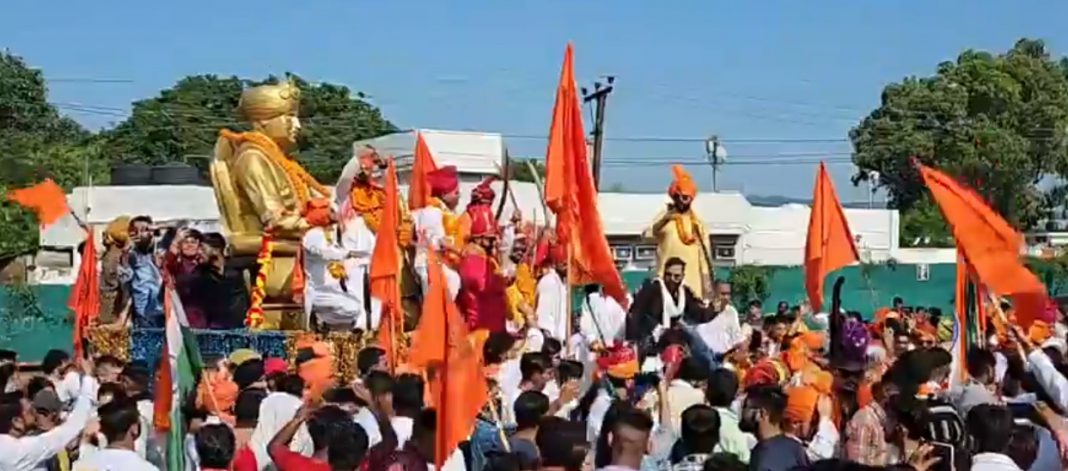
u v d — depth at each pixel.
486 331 14.00
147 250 17.67
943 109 54.09
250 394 9.86
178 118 64.12
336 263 16.55
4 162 44.12
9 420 9.72
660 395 10.82
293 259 17.42
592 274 13.51
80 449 10.32
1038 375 10.46
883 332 16.77
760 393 9.19
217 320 17.64
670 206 20.52
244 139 18.11
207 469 8.47
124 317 17.55
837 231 15.02
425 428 9.05
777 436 8.84
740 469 7.79
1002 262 10.47
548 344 14.05
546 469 8.12
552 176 13.52
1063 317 18.69
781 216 48.62
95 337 16.86
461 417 8.67
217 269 17.78
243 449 9.07
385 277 13.69
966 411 9.54
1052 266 36.00
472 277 15.83
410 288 16.47
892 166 55.72
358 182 17.03
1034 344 11.84
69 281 35.34
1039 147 55.09
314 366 11.90
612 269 13.48
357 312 16.56
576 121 13.52
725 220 47.34
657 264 20.38
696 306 16.98
